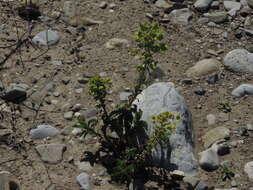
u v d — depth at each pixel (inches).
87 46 99.5
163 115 80.1
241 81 95.9
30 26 101.3
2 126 86.5
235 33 103.9
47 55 97.2
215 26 105.0
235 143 86.8
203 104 92.5
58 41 99.7
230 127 89.0
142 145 83.2
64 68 95.6
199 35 103.3
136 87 84.4
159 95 87.6
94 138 86.4
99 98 82.8
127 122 83.5
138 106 87.2
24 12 102.9
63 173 82.2
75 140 86.0
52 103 90.7
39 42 98.8
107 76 94.9
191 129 87.5
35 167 82.5
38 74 94.2
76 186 81.0
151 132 84.4
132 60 97.7
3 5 104.2
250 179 82.7
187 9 107.2
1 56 95.9
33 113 88.9
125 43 100.3
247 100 92.9
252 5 108.4
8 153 83.8
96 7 106.3
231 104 92.4
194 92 94.0
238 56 97.9
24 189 80.0
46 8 105.0
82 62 96.8
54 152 84.1
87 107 90.3
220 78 96.2
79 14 104.6
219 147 85.5
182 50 100.5
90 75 94.7
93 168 83.0
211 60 98.2
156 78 95.4
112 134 86.6
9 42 98.1
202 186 81.4
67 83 93.5
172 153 83.8
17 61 95.4
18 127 86.8
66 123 88.2
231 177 83.0
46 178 81.4
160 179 82.1
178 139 84.7
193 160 84.2
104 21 104.0
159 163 83.2
